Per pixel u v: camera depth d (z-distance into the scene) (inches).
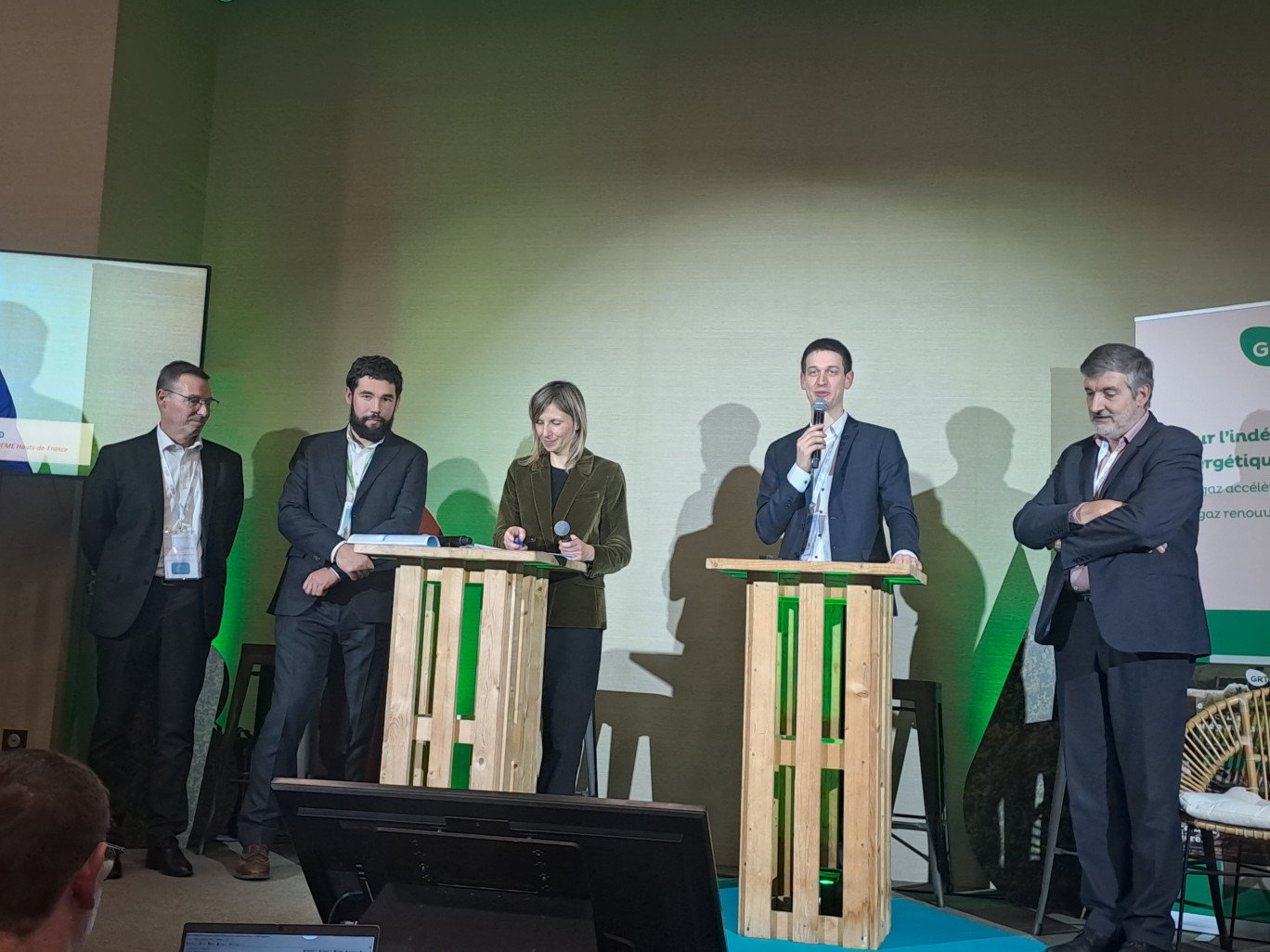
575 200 191.6
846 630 126.6
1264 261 163.6
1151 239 168.7
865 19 183.6
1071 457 132.7
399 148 199.3
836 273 180.1
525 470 147.3
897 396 175.2
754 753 127.6
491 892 49.8
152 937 118.0
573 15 195.5
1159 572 120.0
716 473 180.7
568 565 127.9
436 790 48.7
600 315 188.4
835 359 145.5
